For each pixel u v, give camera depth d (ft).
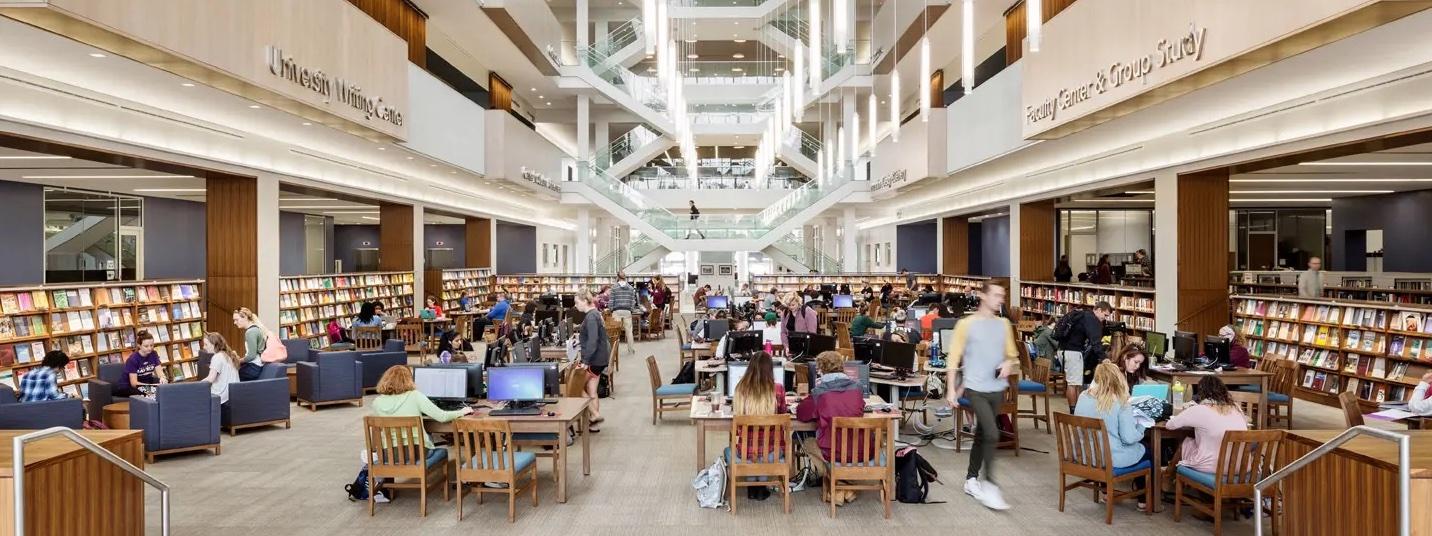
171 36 27.07
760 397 21.44
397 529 19.83
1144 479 21.49
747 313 56.65
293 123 41.37
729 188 109.50
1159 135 42.96
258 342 35.65
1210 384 20.03
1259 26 25.29
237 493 22.91
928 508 21.27
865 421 20.45
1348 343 33.63
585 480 24.31
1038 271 62.95
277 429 31.89
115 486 14.55
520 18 64.39
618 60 91.66
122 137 33.88
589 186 91.97
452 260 109.70
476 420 20.35
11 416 23.95
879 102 91.15
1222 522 19.88
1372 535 12.52
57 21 23.49
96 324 36.45
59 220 57.62
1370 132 29.81
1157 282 43.75
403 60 47.93
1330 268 78.79
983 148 54.90
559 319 51.44
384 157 55.47
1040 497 22.20
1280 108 34.01
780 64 102.27
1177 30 29.84
